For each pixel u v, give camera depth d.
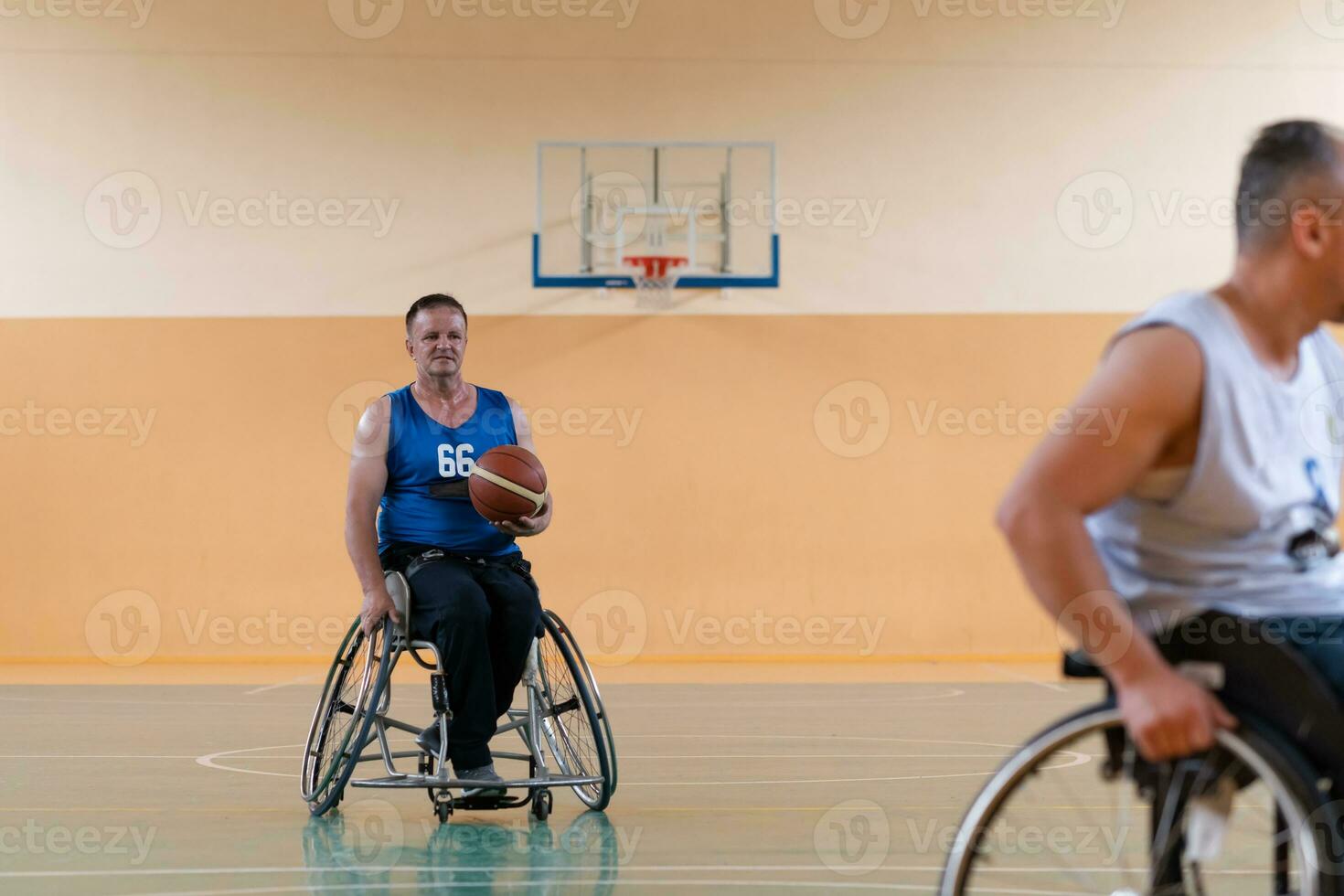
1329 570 1.70
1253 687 1.57
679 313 10.40
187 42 10.41
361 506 3.87
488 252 10.41
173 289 10.37
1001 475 10.38
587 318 10.40
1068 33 10.47
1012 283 10.45
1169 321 1.58
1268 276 1.66
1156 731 1.46
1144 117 10.48
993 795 1.64
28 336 10.34
